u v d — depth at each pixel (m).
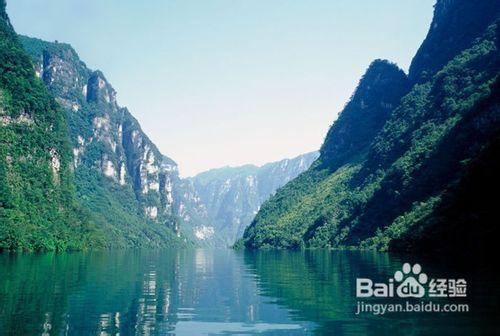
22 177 143.00
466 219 77.25
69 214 163.00
